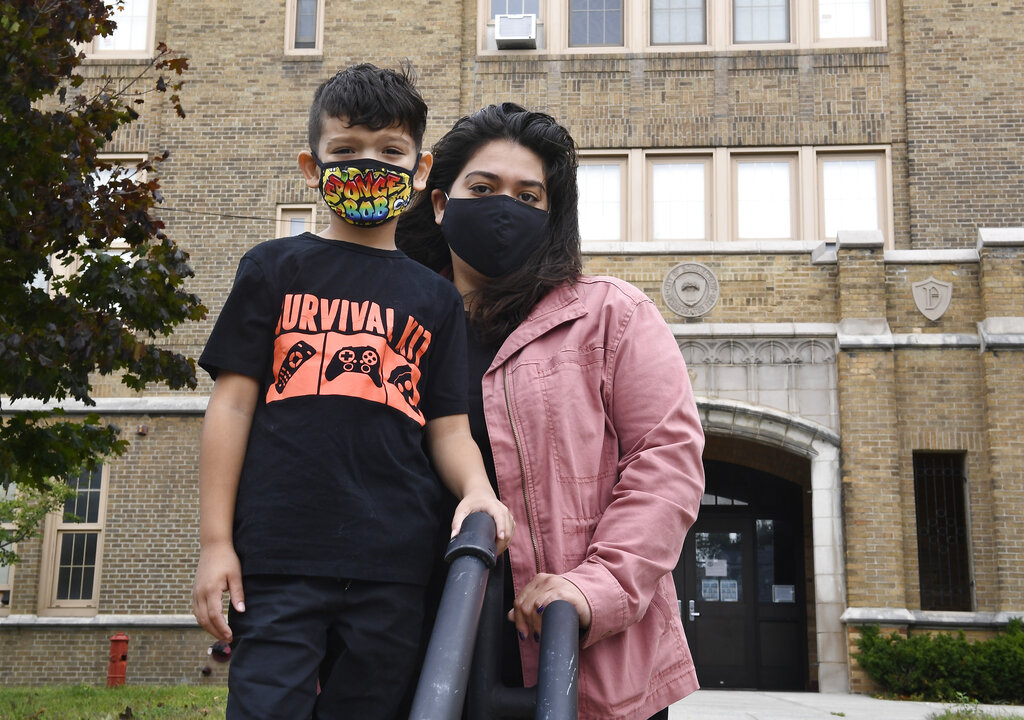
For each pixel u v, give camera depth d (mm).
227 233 14547
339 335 1646
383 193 1763
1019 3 14594
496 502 1500
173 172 14727
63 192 5770
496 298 1933
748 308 12664
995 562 11938
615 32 15172
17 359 5441
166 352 6113
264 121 14844
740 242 12742
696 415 1758
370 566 1521
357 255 1757
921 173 14273
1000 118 14320
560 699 1221
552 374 1809
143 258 6055
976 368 12391
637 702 1642
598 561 1564
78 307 5816
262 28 15117
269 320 1660
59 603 13344
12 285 5793
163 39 15227
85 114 6145
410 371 1677
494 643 1452
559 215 2043
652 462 1669
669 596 1775
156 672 12820
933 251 12664
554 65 14969
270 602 1480
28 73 5543
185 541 13289
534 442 1757
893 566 11875
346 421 1581
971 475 12227
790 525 14836
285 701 1402
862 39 14852
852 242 12516
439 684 1088
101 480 13539
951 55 14531
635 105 14805
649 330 1847
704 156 14727
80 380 5879
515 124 2020
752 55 14812
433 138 14695
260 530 1517
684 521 1646
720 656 14500
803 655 14359
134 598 13156
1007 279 12352
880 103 14570
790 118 14633
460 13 15156
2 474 6156
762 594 14664
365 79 1794
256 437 1604
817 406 12406
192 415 13617
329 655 1563
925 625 11766
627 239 14477
